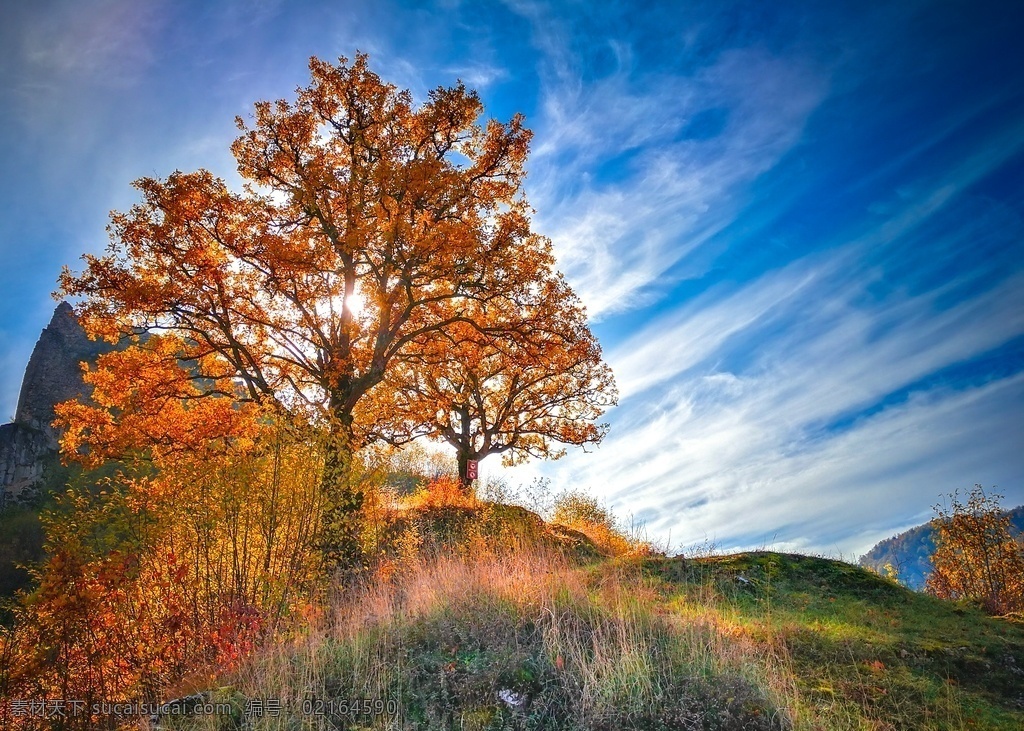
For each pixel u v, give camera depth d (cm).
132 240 1448
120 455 1493
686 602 916
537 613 725
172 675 725
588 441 2238
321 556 941
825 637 819
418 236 1564
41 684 678
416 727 542
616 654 617
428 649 676
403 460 2344
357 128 1761
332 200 1666
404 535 1288
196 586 786
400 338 1759
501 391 2336
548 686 586
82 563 721
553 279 1881
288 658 675
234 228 1535
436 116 1770
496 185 1866
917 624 978
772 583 1181
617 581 894
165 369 1645
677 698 571
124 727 618
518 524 1543
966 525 1962
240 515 868
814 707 607
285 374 1758
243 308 1620
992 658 816
